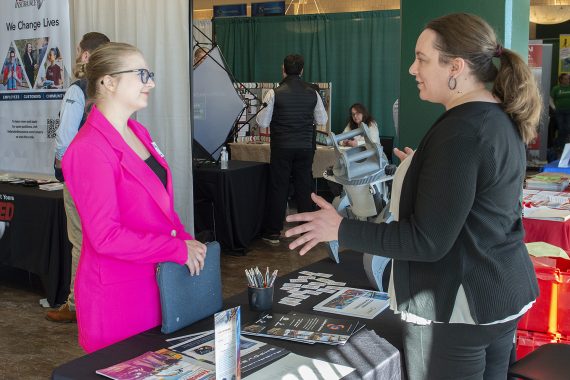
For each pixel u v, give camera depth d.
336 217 1.44
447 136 1.32
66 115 3.16
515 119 1.39
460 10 2.46
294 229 1.46
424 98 1.47
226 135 5.71
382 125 9.12
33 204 3.96
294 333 1.66
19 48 4.52
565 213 3.16
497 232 1.36
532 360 1.85
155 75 4.14
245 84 7.74
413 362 1.49
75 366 1.49
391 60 8.95
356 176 2.00
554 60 11.21
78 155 1.72
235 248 5.39
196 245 1.80
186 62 4.07
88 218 1.72
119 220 1.76
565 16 9.41
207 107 5.66
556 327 2.53
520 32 2.60
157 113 4.17
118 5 4.21
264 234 5.80
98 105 1.87
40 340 3.48
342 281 2.22
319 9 10.07
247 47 9.88
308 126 5.61
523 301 1.39
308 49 9.44
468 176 1.29
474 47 1.36
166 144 4.18
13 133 4.62
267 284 1.90
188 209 4.20
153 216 1.83
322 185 8.00
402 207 1.44
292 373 1.42
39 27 4.40
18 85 4.55
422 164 1.38
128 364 1.47
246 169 5.42
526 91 1.36
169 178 1.98
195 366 1.46
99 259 1.77
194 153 5.64
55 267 3.92
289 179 5.69
